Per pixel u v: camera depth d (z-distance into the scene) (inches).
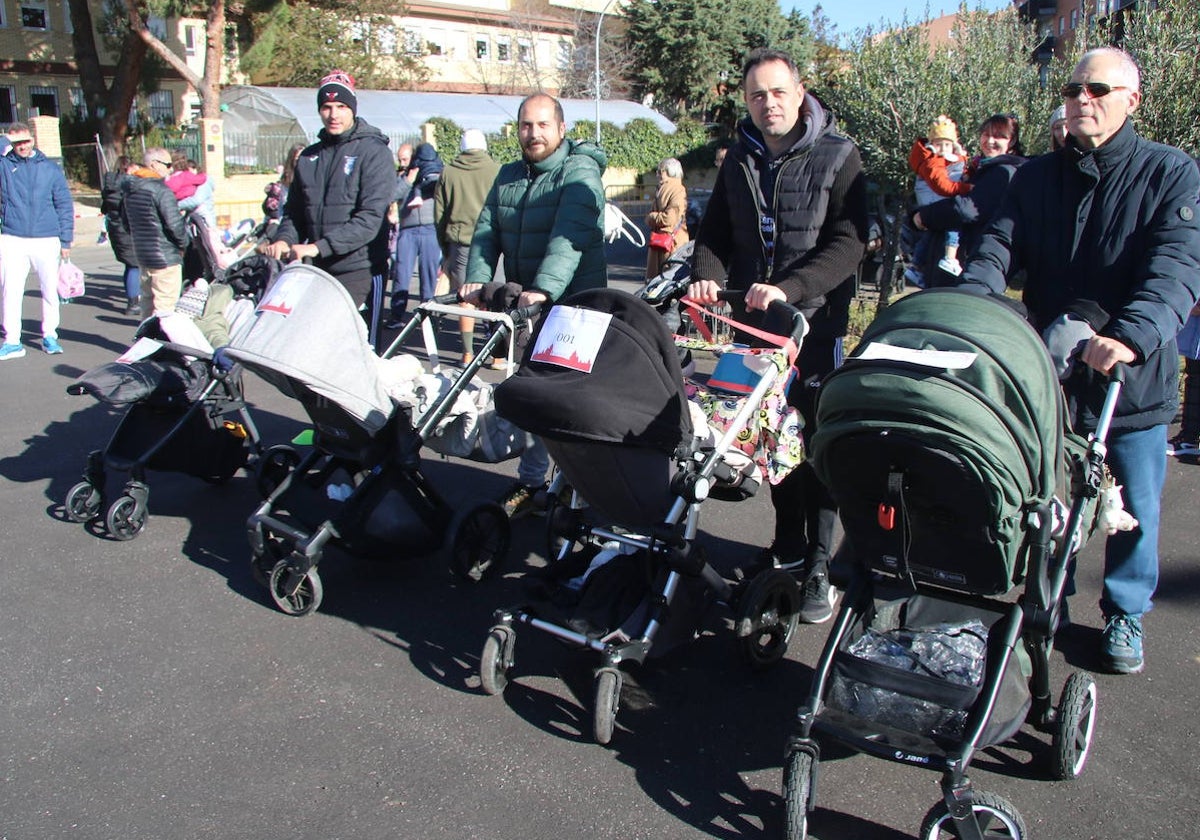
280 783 131.6
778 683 158.1
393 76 1593.3
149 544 209.9
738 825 124.2
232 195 903.7
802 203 168.1
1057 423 114.0
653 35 1717.5
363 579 194.1
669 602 145.3
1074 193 141.4
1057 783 131.0
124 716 147.0
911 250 281.1
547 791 130.3
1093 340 122.0
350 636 171.3
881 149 478.9
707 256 181.9
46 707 149.3
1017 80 480.1
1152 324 122.1
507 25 1941.4
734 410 160.9
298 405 316.8
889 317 120.3
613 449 138.0
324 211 231.9
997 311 115.1
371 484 177.9
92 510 220.2
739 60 1712.6
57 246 383.2
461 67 1897.1
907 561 122.0
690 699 152.9
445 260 356.8
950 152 261.4
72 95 1505.9
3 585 189.9
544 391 135.3
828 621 178.1
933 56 486.3
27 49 1461.6
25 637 170.2
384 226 238.4
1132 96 135.7
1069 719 124.8
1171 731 142.0
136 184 369.4
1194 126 389.7
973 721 112.7
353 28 1604.3
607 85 1706.4
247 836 121.4
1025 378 109.8
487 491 239.3
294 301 170.2
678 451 141.3
